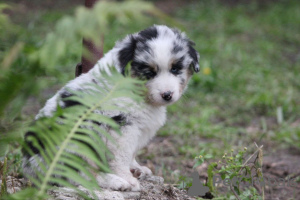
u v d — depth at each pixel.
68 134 2.71
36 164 4.16
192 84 11.62
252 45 16.03
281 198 5.86
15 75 2.29
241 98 11.09
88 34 2.05
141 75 4.70
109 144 4.34
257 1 22.72
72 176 2.64
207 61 12.39
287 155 7.80
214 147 7.62
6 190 3.62
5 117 2.63
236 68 13.13
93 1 5.01
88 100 2.91
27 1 17.59
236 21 18.84
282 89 11.73
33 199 2.58
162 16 2.10
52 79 2.81
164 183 5.55
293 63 14.52
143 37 4.86
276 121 9.73
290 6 21.88
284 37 17.50
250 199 4.82
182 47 4.88
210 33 17.09
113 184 4.32
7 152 5.02
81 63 5.30
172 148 7.68
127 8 2.08
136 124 4.52
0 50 2.50
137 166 5.18
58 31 2.10
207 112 9.60
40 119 2.80
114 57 4.75
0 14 2.46
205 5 20.98
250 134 8.55
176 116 9.71
